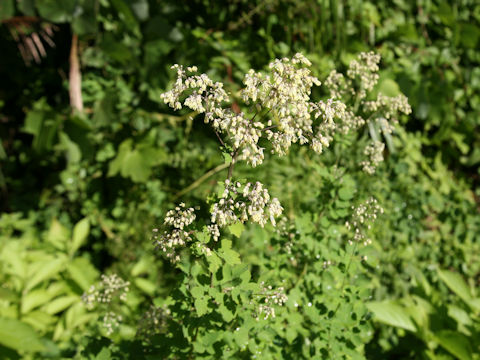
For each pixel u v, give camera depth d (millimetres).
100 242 4059
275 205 1499
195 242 1723
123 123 3795
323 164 2490
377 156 2439
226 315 1768
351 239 2305
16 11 3268
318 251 2383
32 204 4047
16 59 3744
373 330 3096
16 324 2621
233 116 1471
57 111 3578
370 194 3223
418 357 3334
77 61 3389
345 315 2156
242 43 3691
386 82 3523
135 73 3736
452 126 4676
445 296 3814
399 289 3482
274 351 2139
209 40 3582
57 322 3184
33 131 3387
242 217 1511
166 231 1686
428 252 3955
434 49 4469
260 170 3109
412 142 4258
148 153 3717
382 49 4223
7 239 3760
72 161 3645
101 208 3986
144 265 3611
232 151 1610
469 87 4676
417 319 3309
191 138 3816
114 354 1990
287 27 3748
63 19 3084
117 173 3953
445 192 4414
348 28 3967
